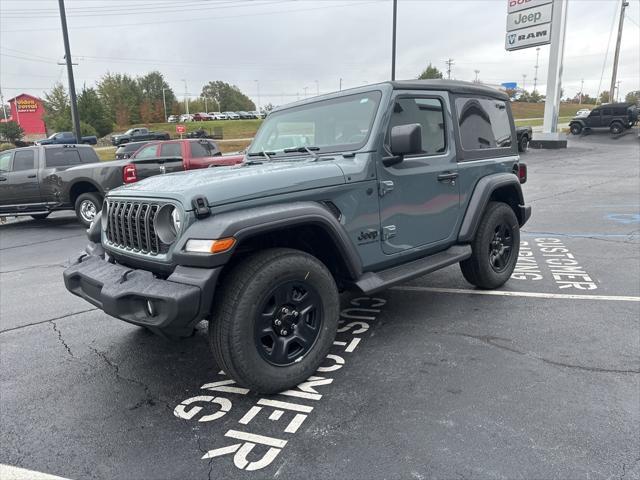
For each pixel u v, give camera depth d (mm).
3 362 3686
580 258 5922
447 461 2311
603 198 10680
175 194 2742
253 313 2760
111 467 2395
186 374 3377
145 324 2639
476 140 4496
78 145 11164
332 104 3850
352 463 2330
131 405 2984
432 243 4012
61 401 3066
